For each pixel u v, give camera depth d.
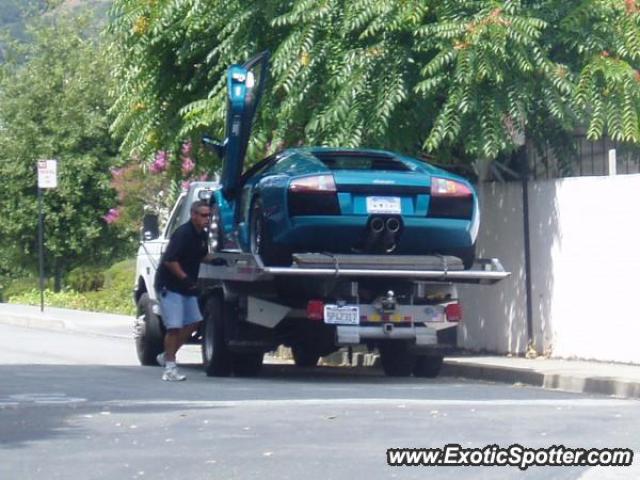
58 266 65.62
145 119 34.94
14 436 18.97
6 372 29.25
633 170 33.69
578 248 30.02
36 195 62.47
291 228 25.39
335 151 27.33
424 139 30.59
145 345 32.28
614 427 19.39
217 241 28.72
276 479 15.66
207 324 28.59
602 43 29.67
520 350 31.81
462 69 28.11
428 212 25.84
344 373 30.48
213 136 32.56
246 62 28.84
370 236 25.61
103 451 17.64
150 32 32.72
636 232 28.44
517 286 31.92
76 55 63.12
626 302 28.72
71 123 61.97
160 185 56.16
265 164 28.36
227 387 25.50
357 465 16.45
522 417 20.48
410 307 26.50
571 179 30.20
